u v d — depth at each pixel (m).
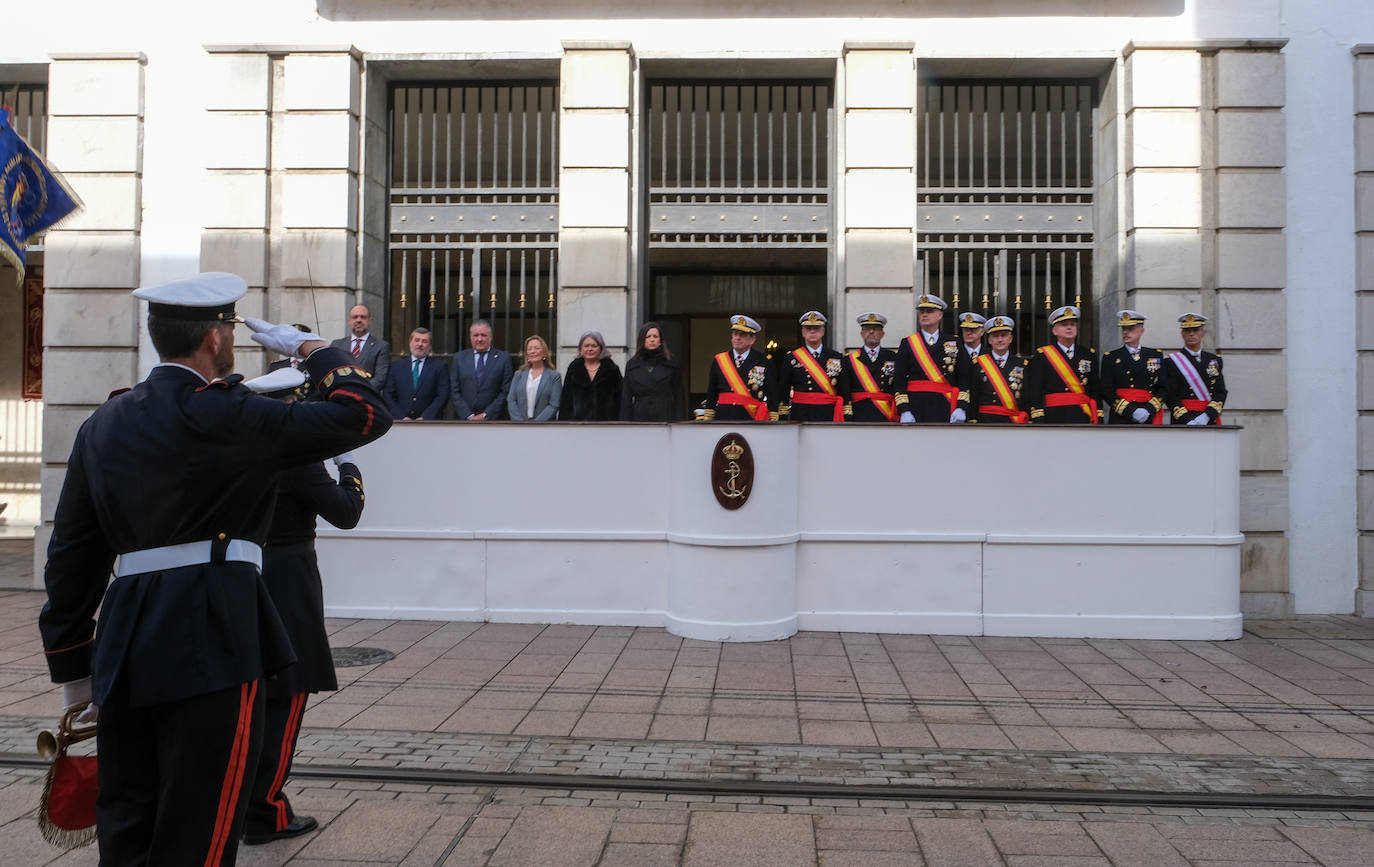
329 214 8.95
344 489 3.73
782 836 3.76
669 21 9.07
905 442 7.12
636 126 9.09
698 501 6.90
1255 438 8.56
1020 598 7.09
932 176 9.52
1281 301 8.58
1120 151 8.85
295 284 8.95
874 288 8.85
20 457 12.60
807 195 9.44
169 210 9.14
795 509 7.07
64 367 9.05
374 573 7.38
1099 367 8.15
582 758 4.52
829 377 7.90
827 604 7.12
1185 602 7.12
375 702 5.34
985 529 7.11
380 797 4.09
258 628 2.62
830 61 9.05
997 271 9.34
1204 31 8.81
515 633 6.95
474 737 4.79
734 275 11.95
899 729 4.99
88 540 2.61
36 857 3.50
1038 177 9.50
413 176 9.73
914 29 8.96
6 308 12.53
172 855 2.44
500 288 9.77
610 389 8.06
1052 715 5.27
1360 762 4.59
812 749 4.68
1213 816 3.99
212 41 9.16
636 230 9.12
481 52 9.08
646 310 9.46
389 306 9.62
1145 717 5.25
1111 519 7.12
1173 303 8.66
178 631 2.46
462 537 7.30
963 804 4.09
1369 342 8.57
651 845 3.67
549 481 7.27
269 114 9.01
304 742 4.69
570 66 8.95
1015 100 9.42
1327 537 8.59
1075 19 8.91
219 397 2.55
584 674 5.93
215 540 2.57
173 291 2.64
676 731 4.91
